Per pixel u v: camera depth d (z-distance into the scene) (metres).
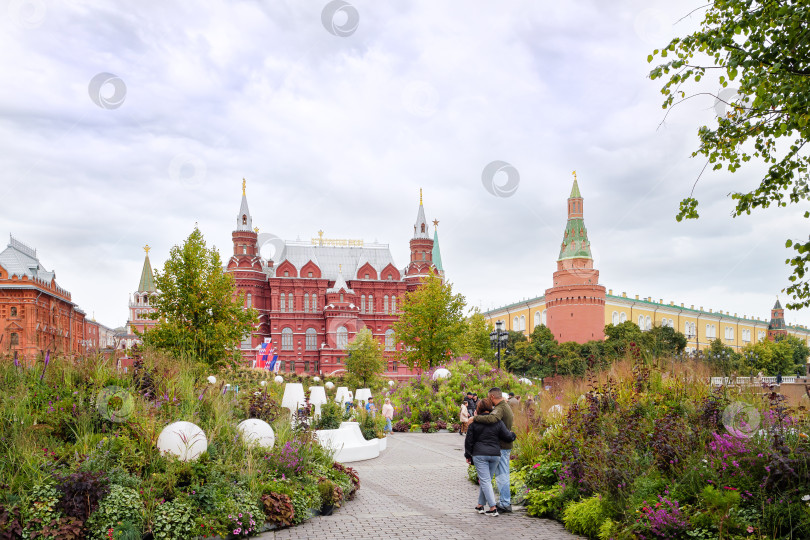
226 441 10.98
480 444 10.25
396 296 95.44
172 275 32.50
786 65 7.50
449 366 39.50
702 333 151.38
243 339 34.31
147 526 8.14
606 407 10.98
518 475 11.77
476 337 74.25
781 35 7.53
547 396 15.36
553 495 9.96
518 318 149.25
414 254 95.25
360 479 14.42
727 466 8.09
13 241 72.81
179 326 31.27
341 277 91.44
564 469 10.17
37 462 8.29
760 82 7.37
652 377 11.91
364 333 59.44
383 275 96.00
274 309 90.56
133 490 8.30
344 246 101.25
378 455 19.36
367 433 21.06
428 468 16.39
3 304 63.94
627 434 9.61
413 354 51.38
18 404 10.05
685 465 8.59
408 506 11.11
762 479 7.67
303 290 92.44
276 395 22.77
